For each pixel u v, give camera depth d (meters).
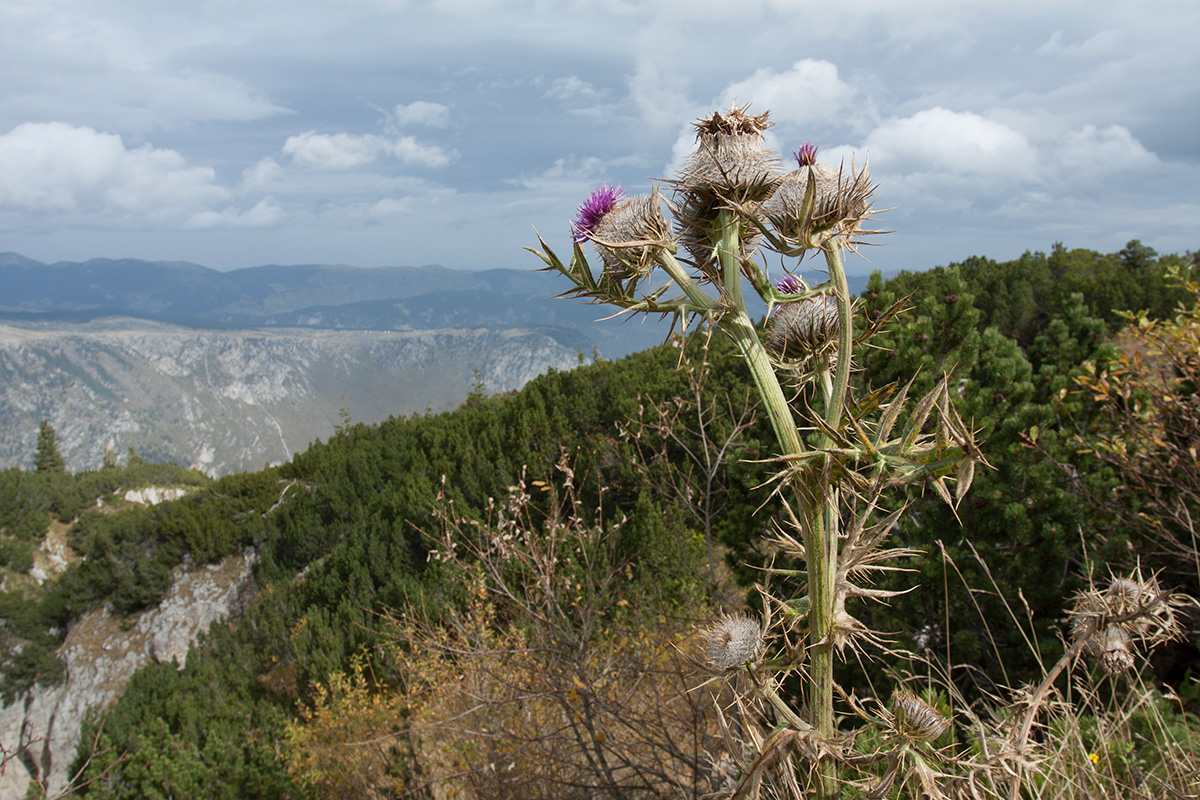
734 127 1.85
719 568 8.49
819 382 1.83
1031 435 5.00
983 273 21.38
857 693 4.89
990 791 2.01
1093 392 5.96
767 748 1.51
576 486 12.26
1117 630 2.39
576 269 1.85
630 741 5.26
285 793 9.23
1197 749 3.11
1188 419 4.96
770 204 1.75
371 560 15.52
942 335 6.04
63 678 27.81
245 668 16.05
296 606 16.83
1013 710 2.58
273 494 28.11
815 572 1.55
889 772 1.53
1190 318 5.96
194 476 78.56
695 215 1.91
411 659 8.59
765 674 1.62
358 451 24.83
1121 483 5.04
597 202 2.27
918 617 4.83
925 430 2.51
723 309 1.66
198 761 10.64
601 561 8.30
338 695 10.72
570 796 5.04
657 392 14.06
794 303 1.86
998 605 4.61
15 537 57.62
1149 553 4.57
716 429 9.88
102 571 29.27
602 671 5.42
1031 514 4.84
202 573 27.39
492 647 6.86
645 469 9.48
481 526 6.91
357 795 7.97
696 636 2.15
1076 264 26.67
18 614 29.83
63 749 26.02
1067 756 2.89
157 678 17.83
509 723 5.67
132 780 10.28
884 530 1.51
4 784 17.72
